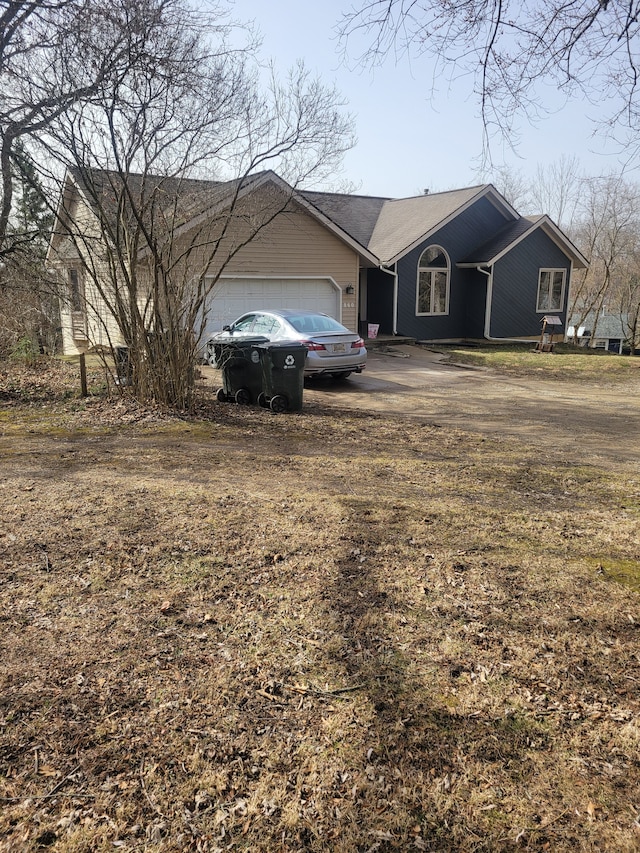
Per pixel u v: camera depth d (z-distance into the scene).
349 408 10.43
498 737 2.54
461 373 15.18
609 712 2.70
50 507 4.95
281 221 16.19
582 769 2.39
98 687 2.79
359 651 3.09
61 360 13.73
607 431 8.98
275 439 7.77
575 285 32.94
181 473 6.06
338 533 4.54
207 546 4.27
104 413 8.85
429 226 20.89
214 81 8.94
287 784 2.30
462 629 3.31
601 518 5.05
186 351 9.16
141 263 9.95
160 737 2.51
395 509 5.11
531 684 2.87
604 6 4.05
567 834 2.11
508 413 10.31
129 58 8.05
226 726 2.57
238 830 2.11
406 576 3.89
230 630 3.26
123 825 2.12
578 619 3.43
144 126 8.46
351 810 2.19
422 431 8.62
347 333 12.43
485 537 4.55
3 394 9.94
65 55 8.15
